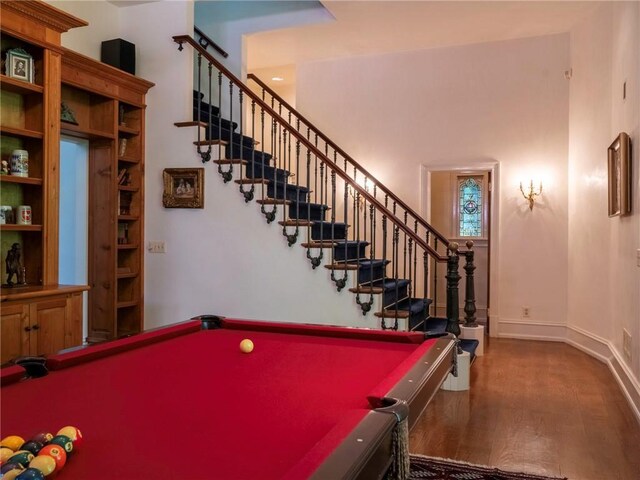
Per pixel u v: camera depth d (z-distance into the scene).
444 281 7.52
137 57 4.96
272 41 6.00
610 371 4.51
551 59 5.82
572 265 5.67
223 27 5.86
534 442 2.97
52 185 3.67
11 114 3.61
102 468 1.05
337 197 6.56
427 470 2.60
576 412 3.48
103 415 1.36
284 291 4.47
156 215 4.89
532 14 5.19
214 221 4.70
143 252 4.93
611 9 4.62
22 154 3.56
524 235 5.95
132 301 4.87
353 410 1.29
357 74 6.53
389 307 4.50
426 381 1.62
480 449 2.87
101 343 2.10
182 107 4.81
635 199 3.67
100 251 4.65
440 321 5.25
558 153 5.81
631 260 3.79
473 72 6.09
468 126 6.11
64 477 1.01
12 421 1.31
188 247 4.79
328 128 6.64
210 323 2.66
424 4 4.92
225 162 4.65
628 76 3.92
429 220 6.35
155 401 1.48
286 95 7.61
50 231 3.66
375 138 6.46
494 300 6.04
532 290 5.93
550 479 2.50
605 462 2.71
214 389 1.60
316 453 1.01
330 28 5.58
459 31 5.66
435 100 6.23
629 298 3.87
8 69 3.42
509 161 5.98
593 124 5.09
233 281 4.64
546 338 5.86
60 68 3.73
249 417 1.35
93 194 4.67
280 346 2.24
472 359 4.58
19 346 3.22
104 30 4.90
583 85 5.35
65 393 1.55
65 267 4.82
